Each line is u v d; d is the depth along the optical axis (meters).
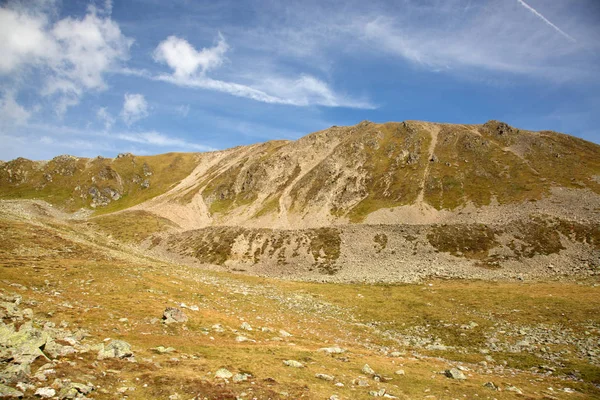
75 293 42.28
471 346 41.38
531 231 100.62
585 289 60.25
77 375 17.42
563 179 134.62
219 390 19.25
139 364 21.62
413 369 29.22
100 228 155.00
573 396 24.92
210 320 40.19
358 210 150.88
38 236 77.88
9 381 14.53
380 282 81.19
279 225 154.12
